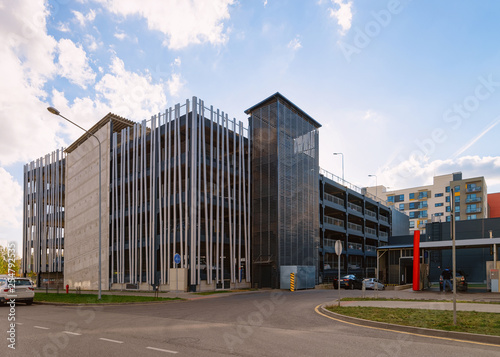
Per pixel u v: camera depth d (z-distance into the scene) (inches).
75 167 1720.0
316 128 1649.9
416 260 1125.7
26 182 2055.9
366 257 2112.5
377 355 268.4
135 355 273.3
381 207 2431.1
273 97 1406.3
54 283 1782.7
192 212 1141.7
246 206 1382.9
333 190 1943.9
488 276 1077.1
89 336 350.6
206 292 1074.7
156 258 1230.3
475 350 281.9
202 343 313.6
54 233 1814.7
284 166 1390.3
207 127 1275.8
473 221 1897.1
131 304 740.0
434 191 3612.2
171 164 1240.8
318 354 271.7
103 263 1417.3
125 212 1385.3
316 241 1531.7
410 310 491.8
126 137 1449.3
